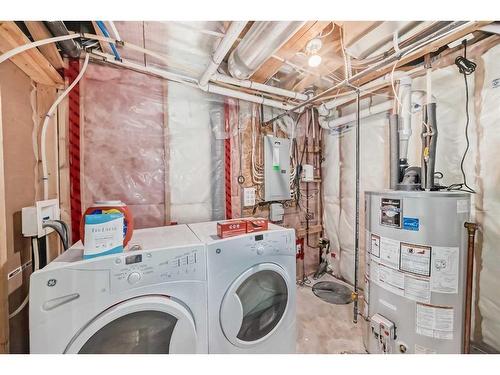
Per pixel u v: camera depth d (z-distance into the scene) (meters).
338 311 1.93
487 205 1.37
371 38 1.19
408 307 1.19
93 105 1.47
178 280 0.99
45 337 0.76
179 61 1.67
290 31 1.09
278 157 2.24
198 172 1.85
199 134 1.85
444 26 1.06
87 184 1.45
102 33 1.25
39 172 1.25
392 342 1.25
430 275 1.13
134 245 1.03
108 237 0.90
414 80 1.75
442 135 1.58
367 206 1.42
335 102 2.16
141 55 1.55
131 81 1.58
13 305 1.01
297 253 2.48
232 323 1.12
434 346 1.14
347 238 2.41
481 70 1.38
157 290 0.94
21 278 1.07
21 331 1.06
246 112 2.12
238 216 2.05
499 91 1.31
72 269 0.80
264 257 1.25
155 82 1.67
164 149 1.70
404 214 1.20
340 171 2.48
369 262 1.41
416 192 1.17
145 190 1.63
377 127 2.08
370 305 1.40
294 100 2.18
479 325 1.39
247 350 1.19
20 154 1.10
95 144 1.47
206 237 1.20
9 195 1.01
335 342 1.56
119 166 1.55
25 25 1.01
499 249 1.32
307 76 1.88
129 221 1.03
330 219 2.62
